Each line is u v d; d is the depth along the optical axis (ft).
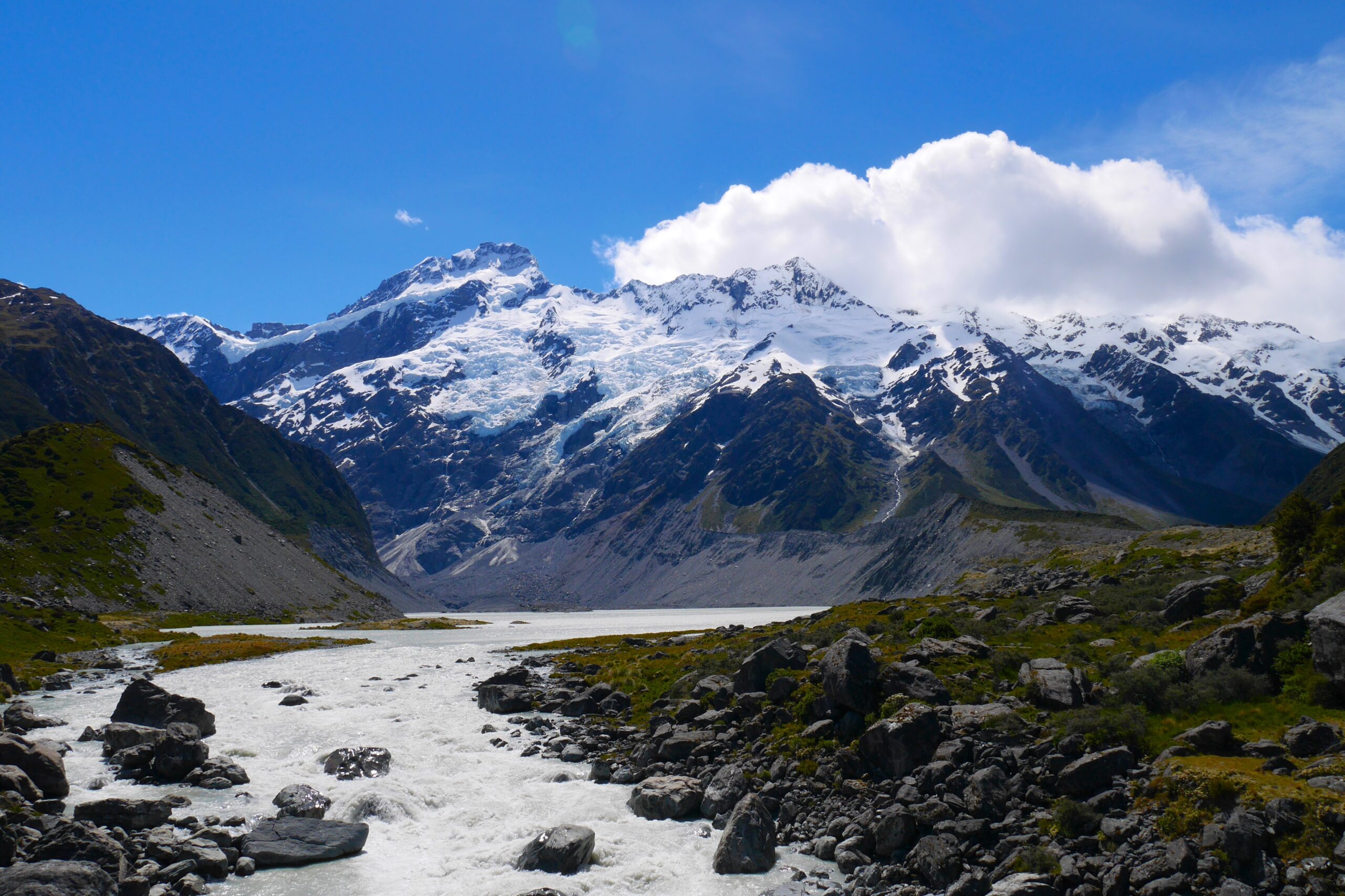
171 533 609.42
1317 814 101.19
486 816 142.41
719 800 140.26
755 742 162.61
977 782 125.18
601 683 244.63
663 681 236.43
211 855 118.73
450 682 276.62
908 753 136.77
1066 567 417.90
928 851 114.21
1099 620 207.92
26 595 449.89
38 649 347.97
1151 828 109.09
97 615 467.93
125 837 122.62
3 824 111.55
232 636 458.50
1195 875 100.48
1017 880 105.29
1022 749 131.95
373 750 169.37
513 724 206.39
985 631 209.97
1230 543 359.66
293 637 479.41
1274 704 131.44
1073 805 115.34
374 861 124.47
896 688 153.48
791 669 181.16
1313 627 132.26
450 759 174.60
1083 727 131.34
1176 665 150.10
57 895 99.86
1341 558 164.76
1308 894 94.63
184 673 301.84
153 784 154.92
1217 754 121.19
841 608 388.37
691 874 119.44
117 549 553.23
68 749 176.55
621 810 144.97
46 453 616.80
